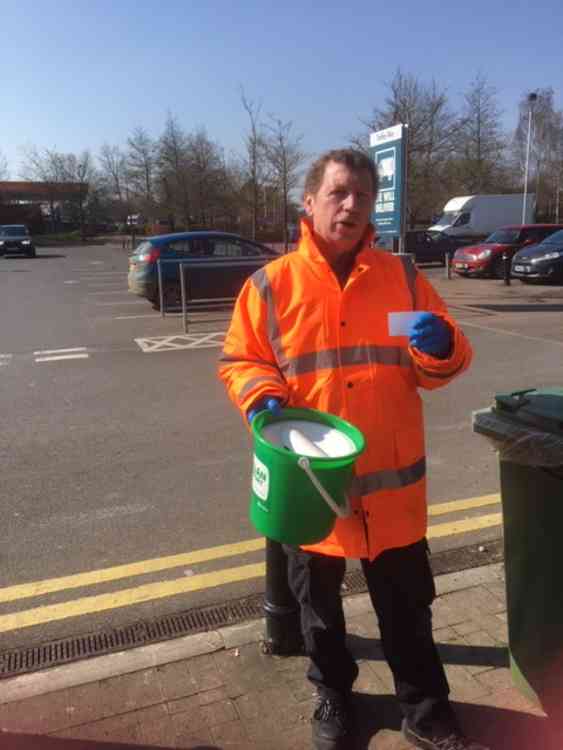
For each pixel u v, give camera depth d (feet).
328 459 5.75
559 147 188.24
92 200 213.25
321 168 6.64
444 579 10.62
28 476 15.89
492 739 7.42
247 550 12.14
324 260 6.68
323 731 7.31
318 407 6.73
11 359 29.63
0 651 9.30
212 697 8.16
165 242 43.93
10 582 11.22
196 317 41.01
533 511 6.91
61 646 9.41
